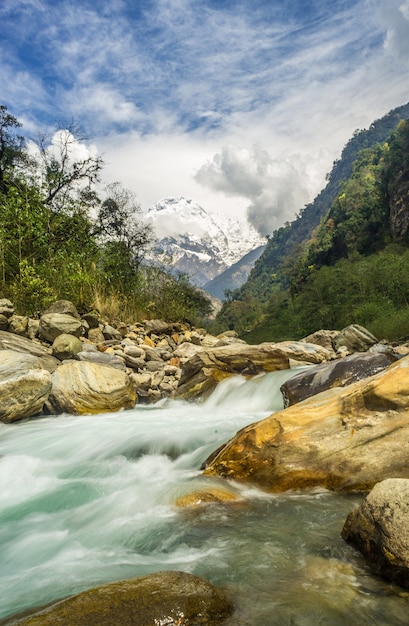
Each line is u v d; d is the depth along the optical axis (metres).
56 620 2.12
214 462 5.17
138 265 21.55
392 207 87.56
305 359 11.21
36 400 8.51
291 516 3.86
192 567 3.04
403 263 32.75
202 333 20.45
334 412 5.05
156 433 7.02
